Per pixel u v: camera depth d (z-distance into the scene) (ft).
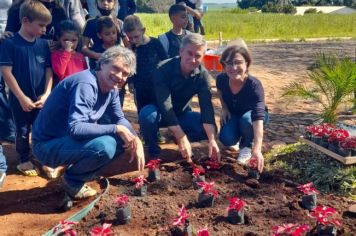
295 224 11.39
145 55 17.92
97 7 21.30
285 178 14.64
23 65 15.26
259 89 15.78
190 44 14.70
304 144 16.37
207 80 15.84
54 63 15.89
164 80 15.43
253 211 12.42
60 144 12.62
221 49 28.60
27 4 14.96
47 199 13.62
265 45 70.33
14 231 11.73
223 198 13.23
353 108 20.67
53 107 12.58
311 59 48.60
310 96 20.08
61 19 18.62
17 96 14.89
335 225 10.95
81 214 12.10
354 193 13.48
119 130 12.63
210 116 15.61
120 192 13.69
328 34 96.58
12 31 17.60
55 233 10.76
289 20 112.37
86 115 12.17
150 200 13.14
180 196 13.42
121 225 11.76
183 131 16.62
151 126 15.87
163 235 11.14
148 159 16.69
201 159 15.93
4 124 17.40
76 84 12.22
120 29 20.74
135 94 18.38
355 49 61.46
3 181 14.10
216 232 11.33
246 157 16.02
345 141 14.35
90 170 12.76
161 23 103.55
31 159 16.55
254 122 15.38
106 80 12.29
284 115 23.12
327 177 14.12
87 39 19.16
